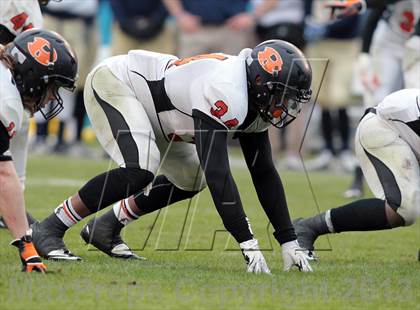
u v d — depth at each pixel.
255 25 39.03
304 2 38.59
